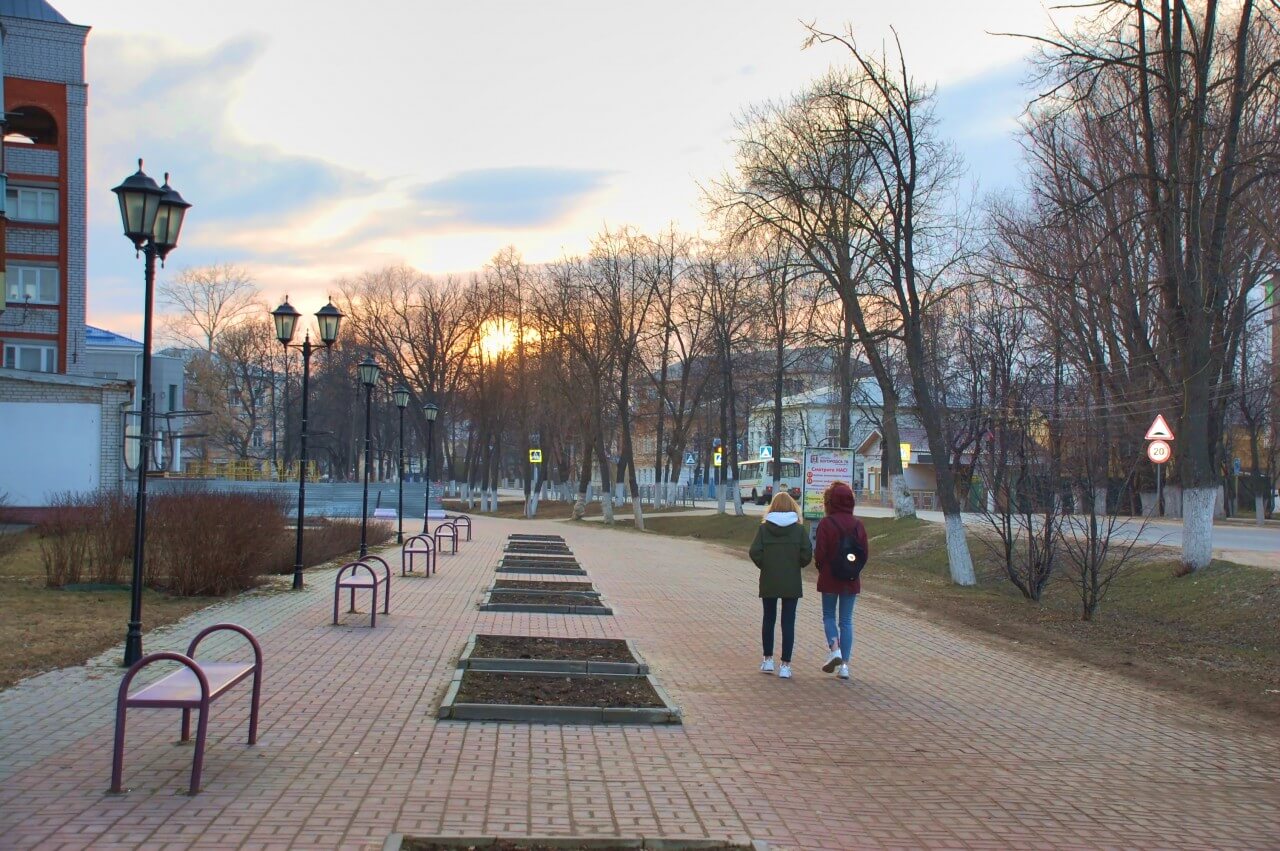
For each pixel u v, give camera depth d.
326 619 13.16
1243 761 7.88
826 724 8.38
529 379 60.78
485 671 9.72
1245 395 41.28
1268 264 23.52
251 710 6.94
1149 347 27.70
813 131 28.23
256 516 16.53
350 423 71.94
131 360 55.34
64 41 41.75
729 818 5.80
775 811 5.98
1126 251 25.08
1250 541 27.80
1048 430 20.03
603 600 16.45
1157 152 22.42
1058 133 28.59
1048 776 7.16
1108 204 22.34
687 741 7.55
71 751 6.59
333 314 18.14
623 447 64.81
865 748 7.65
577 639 12.02
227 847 4.95
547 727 7.76
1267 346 43.88
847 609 10.58
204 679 5.85
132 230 9.99
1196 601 17.95
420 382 67.31
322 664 9.99
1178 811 6.45
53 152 41.72
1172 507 42.16
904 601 18.75
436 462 67.69
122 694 5.80
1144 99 19.09
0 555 17.42
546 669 9.97
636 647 11.77
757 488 72.12
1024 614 17.36
